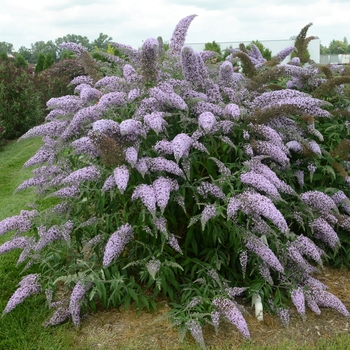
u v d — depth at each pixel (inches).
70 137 138.9
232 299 126.5
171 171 121.0
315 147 148.2
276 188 129.6
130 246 139.8
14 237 146.5
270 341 120.0
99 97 143.5
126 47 157.3
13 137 464.8
